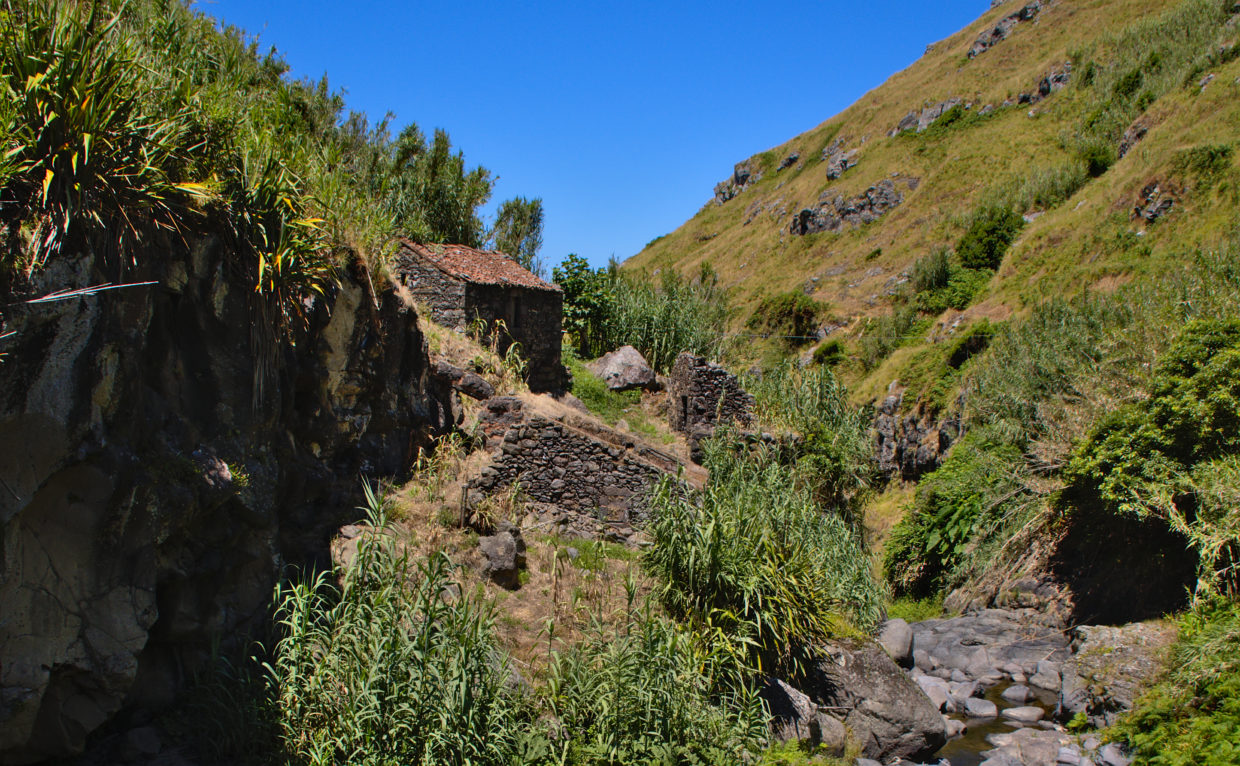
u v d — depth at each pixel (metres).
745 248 75.81
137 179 6.37
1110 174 36.97
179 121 7.17
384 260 11.15
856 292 52.16
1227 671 8.92
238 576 7.40
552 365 19.25
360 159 19.77
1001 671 12.40
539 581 9.61
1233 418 11.38
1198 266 18.77
